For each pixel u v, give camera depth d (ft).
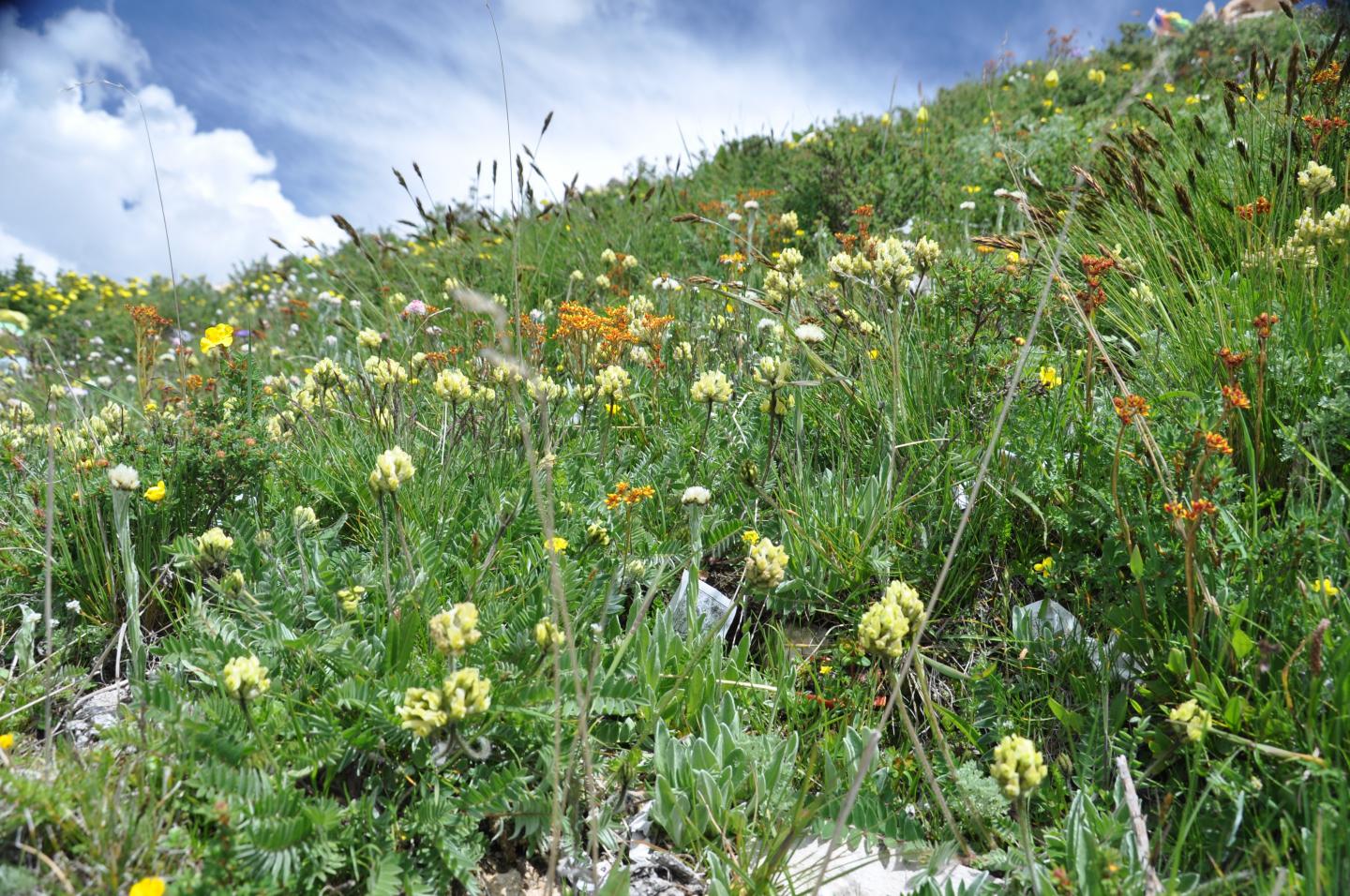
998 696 7.41
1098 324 12.36
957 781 6.62
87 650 8.39
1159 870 6.04
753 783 6.99
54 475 9.81
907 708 7.89
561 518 9.05
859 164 24.07
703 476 10.14
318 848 5.60
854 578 8.86
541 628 6.42
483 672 6.73
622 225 23.45
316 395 11.73
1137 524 7.54
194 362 16.90
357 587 7.45
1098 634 7.69
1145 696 7.18
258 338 19.69
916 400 10.70
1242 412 8.18
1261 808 6.05
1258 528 7.45
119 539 7.55
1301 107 14.24
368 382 11.06
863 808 6.74
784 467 10.38
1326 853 5.41
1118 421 8.40
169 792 6.01
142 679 7.06
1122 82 30.45
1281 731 6.10
